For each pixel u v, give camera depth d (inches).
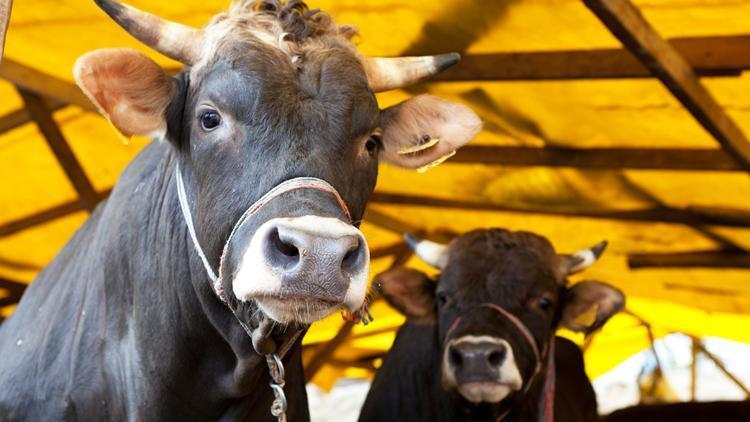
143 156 148.6
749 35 216.4
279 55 114.5
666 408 306.2
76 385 137.5
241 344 122.6
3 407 141.6
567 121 270.2
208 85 114.6
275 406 122.6
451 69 245.1
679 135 268.8
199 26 240.2
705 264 361.4
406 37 239.1
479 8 217.5
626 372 740.7
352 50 121.0
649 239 356.8
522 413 209.2
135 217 137.6
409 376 227.8
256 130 110.5
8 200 329.1
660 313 458.0
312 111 111.9
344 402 669.3
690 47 222.4
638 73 227.9
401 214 361.7
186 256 126.3
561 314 221.3
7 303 393.1
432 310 223.0
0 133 280.1
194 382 130.0
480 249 214.8
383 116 133.8
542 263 213.2
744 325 442.3
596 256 227.6
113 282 138.1
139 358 132.8
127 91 118.0
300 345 137.5
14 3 234.8
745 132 262.7
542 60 235.8
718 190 300.4
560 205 329.7
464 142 136.0
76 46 253.6
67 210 332.5
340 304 102.3
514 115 271.6
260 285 100.9
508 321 202.5
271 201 106.0
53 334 143.5
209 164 113.0
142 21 119.6
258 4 123.5
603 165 285.7
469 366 191.5
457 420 215.5
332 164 110.4
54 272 156.6
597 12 192.7
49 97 264.7
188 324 127.3
